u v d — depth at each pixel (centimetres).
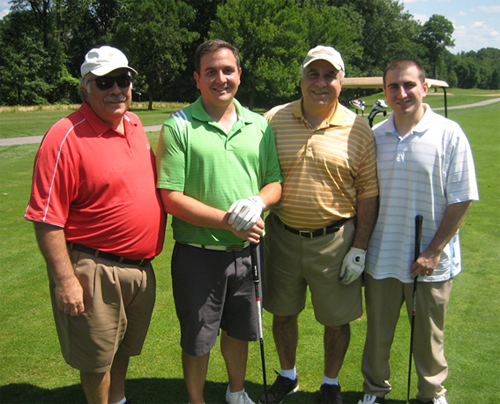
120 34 4522
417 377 290
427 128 241
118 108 223
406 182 247
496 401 264
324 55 239
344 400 274
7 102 4859
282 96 4394
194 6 5275
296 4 4772
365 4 6141
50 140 214
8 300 401
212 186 239
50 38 5041
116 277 229
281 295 275
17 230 604
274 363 312
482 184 854
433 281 249
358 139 253
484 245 536
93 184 218
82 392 278
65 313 227
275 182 256
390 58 6281
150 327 357
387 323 263
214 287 246
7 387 281
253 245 246
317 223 257
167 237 587
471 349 319
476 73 11206
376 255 259
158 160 242
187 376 255
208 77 235
